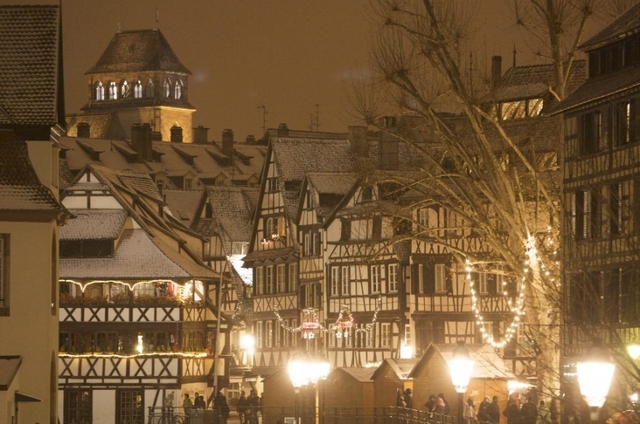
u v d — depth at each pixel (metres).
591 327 35.44
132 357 90.69
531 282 53.47
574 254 44.50
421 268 91.50
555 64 60.34
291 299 104.56
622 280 39.19
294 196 106.69
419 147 61.78
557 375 34.38
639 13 58.44
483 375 62.84
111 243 91.81
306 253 103.12
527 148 67.31
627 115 56.00
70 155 146.38
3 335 55.25
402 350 91.62
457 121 76.06
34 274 55.53
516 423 45.56
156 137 164.62
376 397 73.00
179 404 90.69
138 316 91.12
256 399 82.56
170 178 152.75
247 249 121.19
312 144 109.38
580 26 60.03
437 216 89.31
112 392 90.62
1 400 51.22
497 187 59.62
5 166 56.59
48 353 55.47
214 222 122.25
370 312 94.88
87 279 90.69
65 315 90.88
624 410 29.72
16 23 59.88
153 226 95.75
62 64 59.66
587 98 57.94
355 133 107.69
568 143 59.66
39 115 57.41
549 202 59.94
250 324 113.25
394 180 63.66
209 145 163.12
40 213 55.44
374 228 94.19
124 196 95.31
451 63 59.69
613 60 59.03
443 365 67.19
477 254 67.88
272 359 106.81
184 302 91.94
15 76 58.47
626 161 55.53
